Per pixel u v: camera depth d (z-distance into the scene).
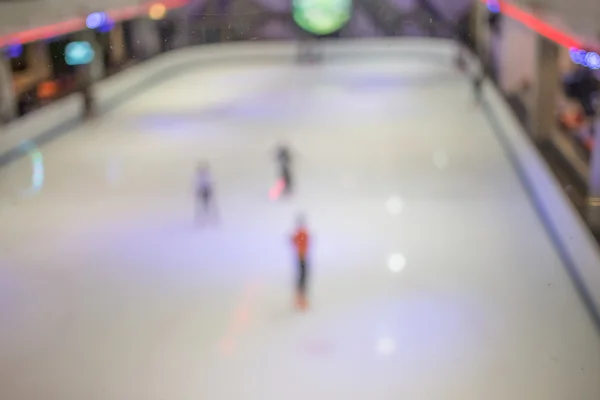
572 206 10.45
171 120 20.64
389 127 19.02
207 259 10.62
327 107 22.03
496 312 8.51
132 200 13.58
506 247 10.52
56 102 19.72
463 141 17.14
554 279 9.30
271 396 7.06
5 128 16.56
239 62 31.62
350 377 7.32
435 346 7.82
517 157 14.76
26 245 11.37
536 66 15.23
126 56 26.34
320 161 16.02
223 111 21.88
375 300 9.02
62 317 8.87
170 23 29.02
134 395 7.12
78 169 15.70
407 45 31.53
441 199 12.95
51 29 18.17
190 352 7.91
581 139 14.50
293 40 32.41
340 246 10.95
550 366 7.28
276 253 10.74
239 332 8.34
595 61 10.56
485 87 22.69
